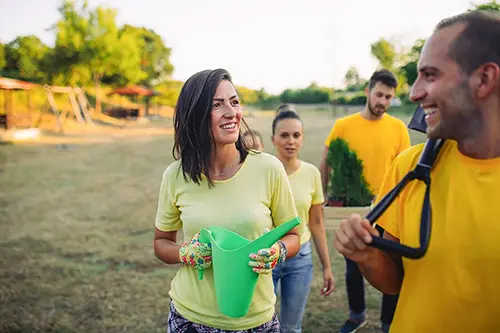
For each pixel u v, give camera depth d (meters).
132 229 6.79
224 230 1.92
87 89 40.75
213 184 2.02
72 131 26.75
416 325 1.29
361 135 3.86
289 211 2.12
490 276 1.19
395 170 1.46
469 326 1.22
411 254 1.24
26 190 9.84
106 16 37.00
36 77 36.12
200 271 1.96
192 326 2.01
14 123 25.45
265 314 2.03
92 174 12.05
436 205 1.28
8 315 4.00
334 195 3.93
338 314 4.04
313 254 5.60
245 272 1.79
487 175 1.22
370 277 1.41
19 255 5.60
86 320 3.93
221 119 1.98
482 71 1.15
